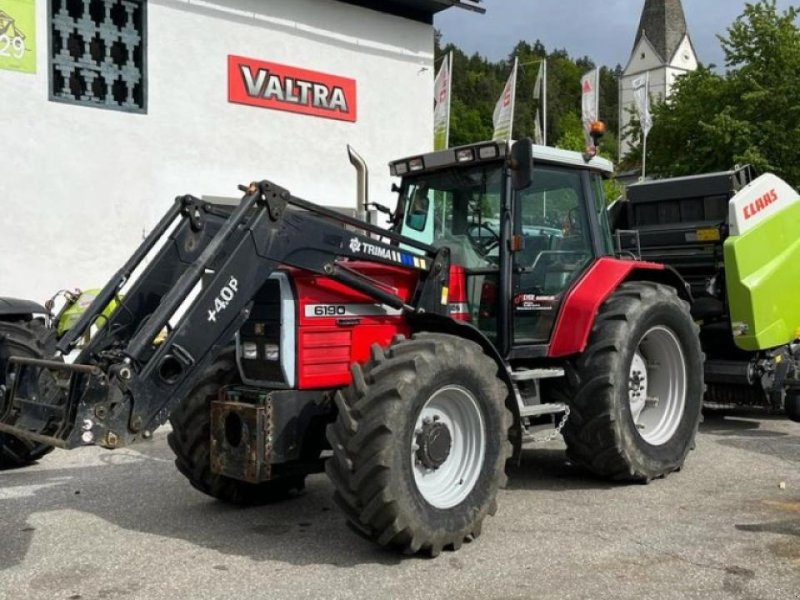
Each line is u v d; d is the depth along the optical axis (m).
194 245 4.83
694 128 27.30
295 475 4.78
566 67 88.56
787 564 4.11
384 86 13.02
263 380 4.68
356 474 4.01
